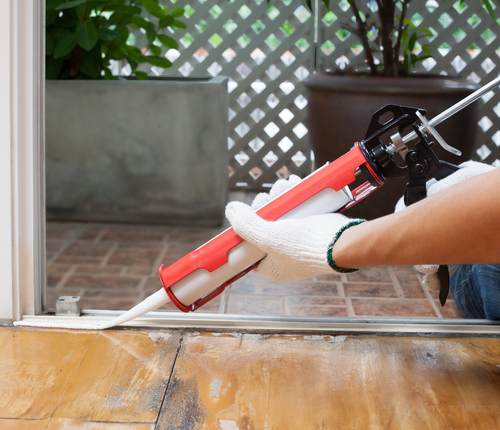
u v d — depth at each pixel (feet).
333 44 7.55
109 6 6.76
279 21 7.72
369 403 2.64
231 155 8.01
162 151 6.32
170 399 2.66
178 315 3.42
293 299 4.33
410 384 2.80
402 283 4.67
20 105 3.19
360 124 5.47
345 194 2.68
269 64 7.79
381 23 5.88
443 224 2.12
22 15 3.12
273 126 9.28
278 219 2.70
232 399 2.67
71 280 4.83
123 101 6.22
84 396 2.67
